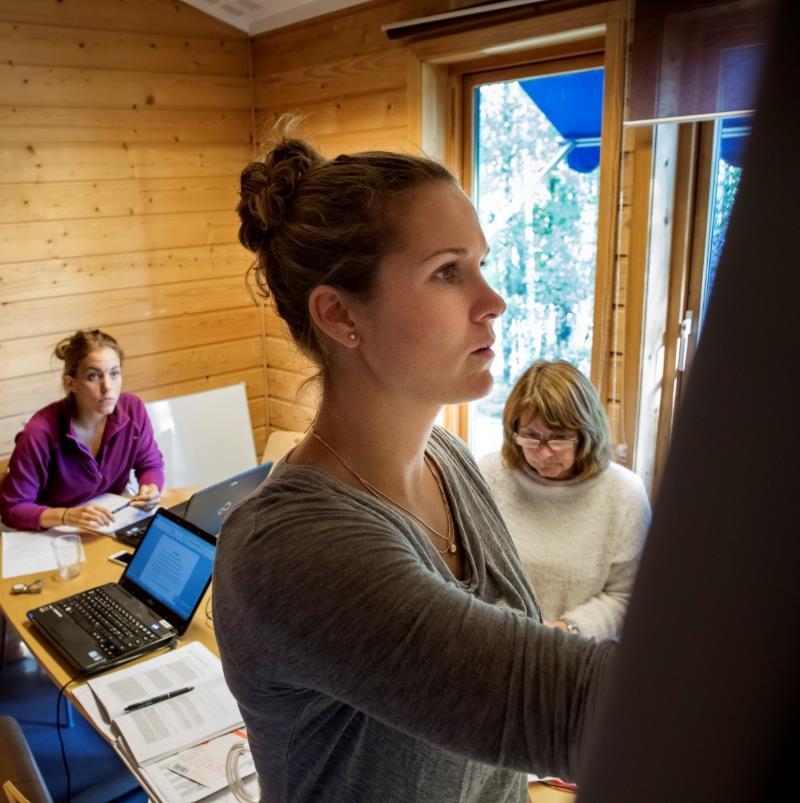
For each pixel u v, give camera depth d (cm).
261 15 346
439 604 53
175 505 249
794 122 14
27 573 214
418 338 64
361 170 64
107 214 336
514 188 288
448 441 90
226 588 63
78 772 231
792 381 14
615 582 204
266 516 62
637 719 17
